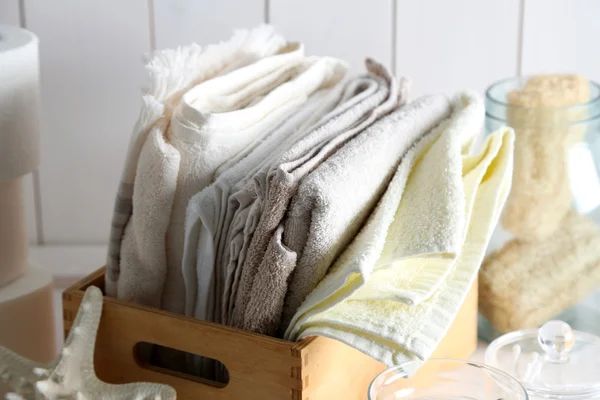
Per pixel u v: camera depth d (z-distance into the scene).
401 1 0.99
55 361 0.63
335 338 0.58
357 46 1.01
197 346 0.63
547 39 1.01
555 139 0.75
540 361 0.68
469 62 1.02
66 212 1.06
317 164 0.61
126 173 0.66
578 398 0.65
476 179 0.66
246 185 0.61
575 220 0.77
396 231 0.62
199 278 0.65
